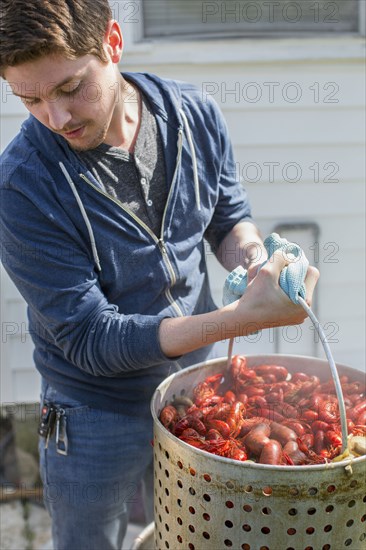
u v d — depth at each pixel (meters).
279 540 1.32
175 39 2.83
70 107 1.42
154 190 1.71
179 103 1.75
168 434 1.40
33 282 1.61
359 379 1.69
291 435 1.50
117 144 1.65
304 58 2.91
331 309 3.28
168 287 1.75
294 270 1.37
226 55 2.87
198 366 1.73
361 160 3.10
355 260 3.23
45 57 1.34
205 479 1.33
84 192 1.61
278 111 2.98
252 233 1.92
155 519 1.59
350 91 3.00
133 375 1.79
